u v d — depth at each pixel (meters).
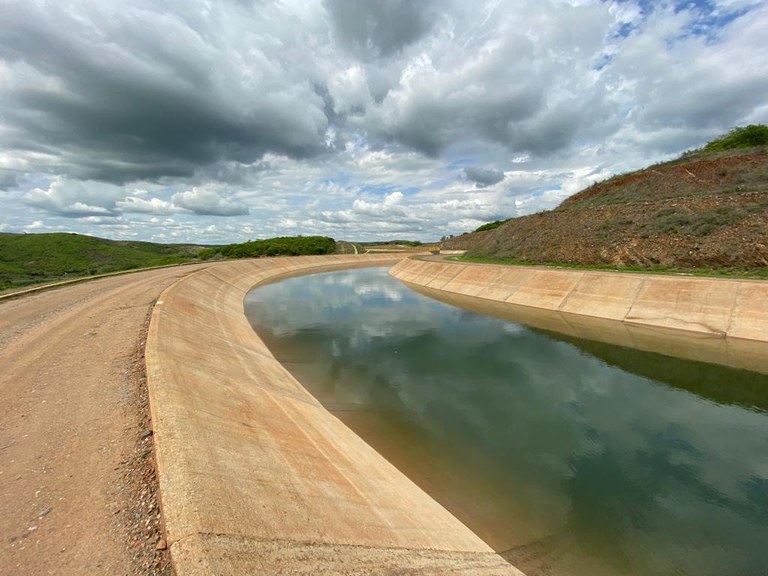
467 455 11.14
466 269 45.34
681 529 8.41
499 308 32.41
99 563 4.06
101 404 7.99
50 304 19.38
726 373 16.94
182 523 4.54
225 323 22.89
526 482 9.97
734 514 8.85
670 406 14.26
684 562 7.53
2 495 5.15
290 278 60.94
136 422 7.24
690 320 22.69
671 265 29.25
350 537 5.89
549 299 31.59
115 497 5.16
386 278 60.56
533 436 12.20
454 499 9.29
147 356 10.59
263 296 41.34
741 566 7.42
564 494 9.53
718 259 26.80
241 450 7.14
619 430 12.62
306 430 10.04
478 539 7.84
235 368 13.55
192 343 14.16
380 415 13.48
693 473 10.39
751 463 10.84
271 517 5.44
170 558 4.11
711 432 12.47
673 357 18.97
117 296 21.92
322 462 8.33
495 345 21.72
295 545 5.08
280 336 23.95
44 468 5.79
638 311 25.39
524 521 8.61
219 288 36.31
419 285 50.22
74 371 9.86
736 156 38.84
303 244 101.25
